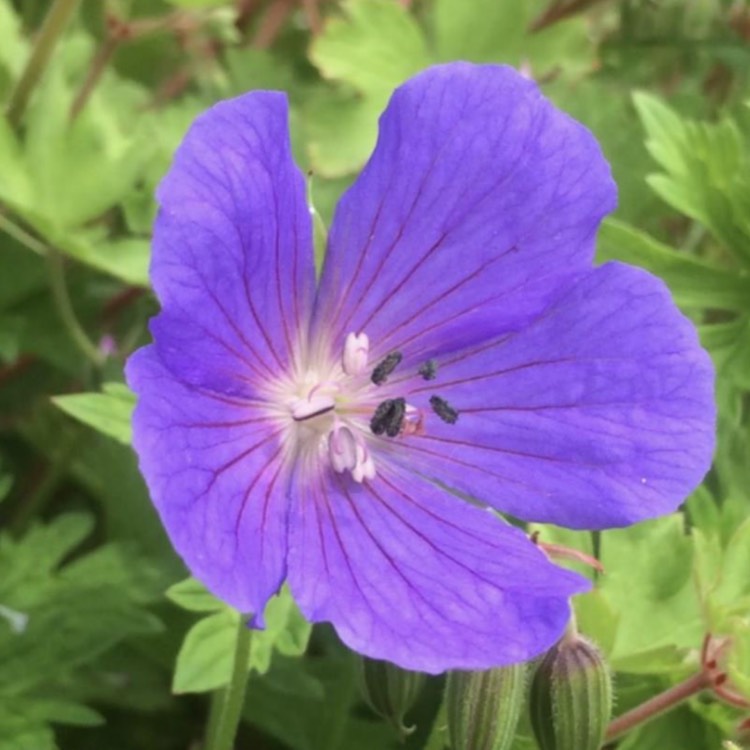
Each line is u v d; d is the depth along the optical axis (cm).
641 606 11
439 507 8
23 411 15
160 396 7
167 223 7
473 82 8
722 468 12
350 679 13
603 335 8
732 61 17
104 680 13
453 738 9
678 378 8
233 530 7
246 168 7
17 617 12
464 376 9
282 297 8
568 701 9
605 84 17
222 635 10
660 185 13
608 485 8
